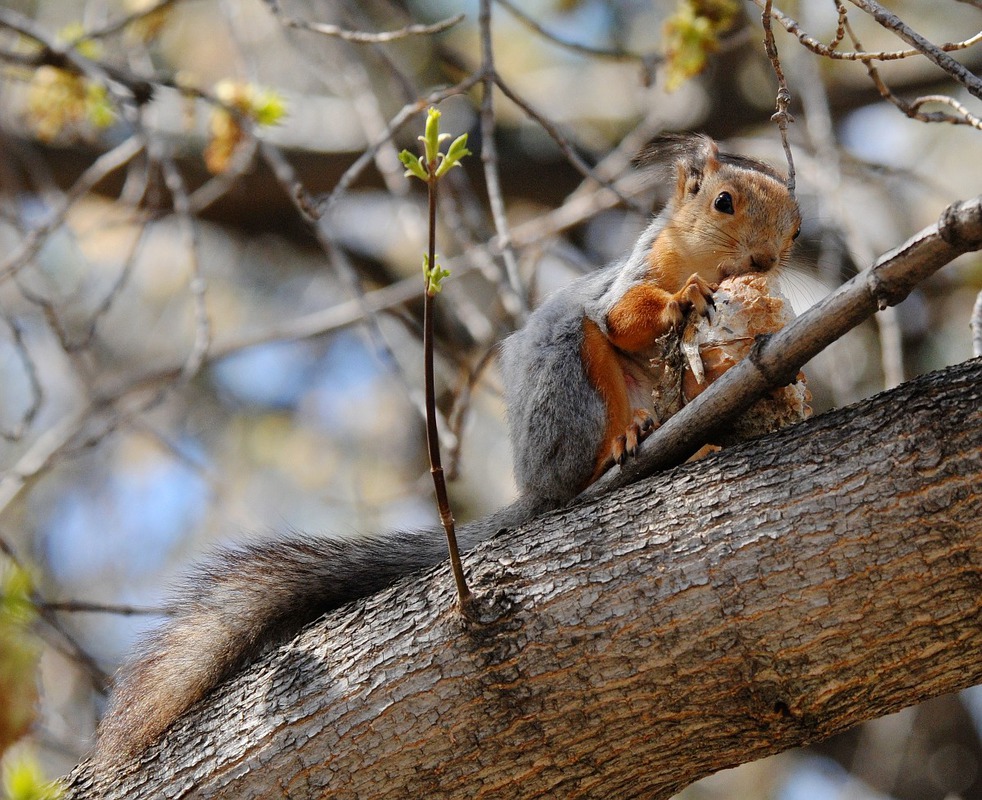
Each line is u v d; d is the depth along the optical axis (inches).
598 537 260.1
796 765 627.2
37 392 402.9
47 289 561.0
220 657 313.7
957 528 235.9
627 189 509.4
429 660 258.7
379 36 369.4
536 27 431.2
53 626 359.6
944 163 648.4
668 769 257.4
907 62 676.1
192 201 502.6
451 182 506.6
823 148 462.3
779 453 257.0
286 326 529.0
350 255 714.8
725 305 303.3
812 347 257.6
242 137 467.8
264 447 678.5
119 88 463.5
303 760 261.9
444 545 338.3
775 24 555.2
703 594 246.7
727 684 246.1
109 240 658.2
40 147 649.6
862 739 599.5
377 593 283.0
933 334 644.7
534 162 709.3
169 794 270.7
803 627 241.8
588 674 250.8
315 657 272.8
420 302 666.2
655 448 287.0
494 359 525.3
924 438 243.3
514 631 254.7
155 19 519.5
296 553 336.8
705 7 424.8
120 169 662.5
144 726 294.0
